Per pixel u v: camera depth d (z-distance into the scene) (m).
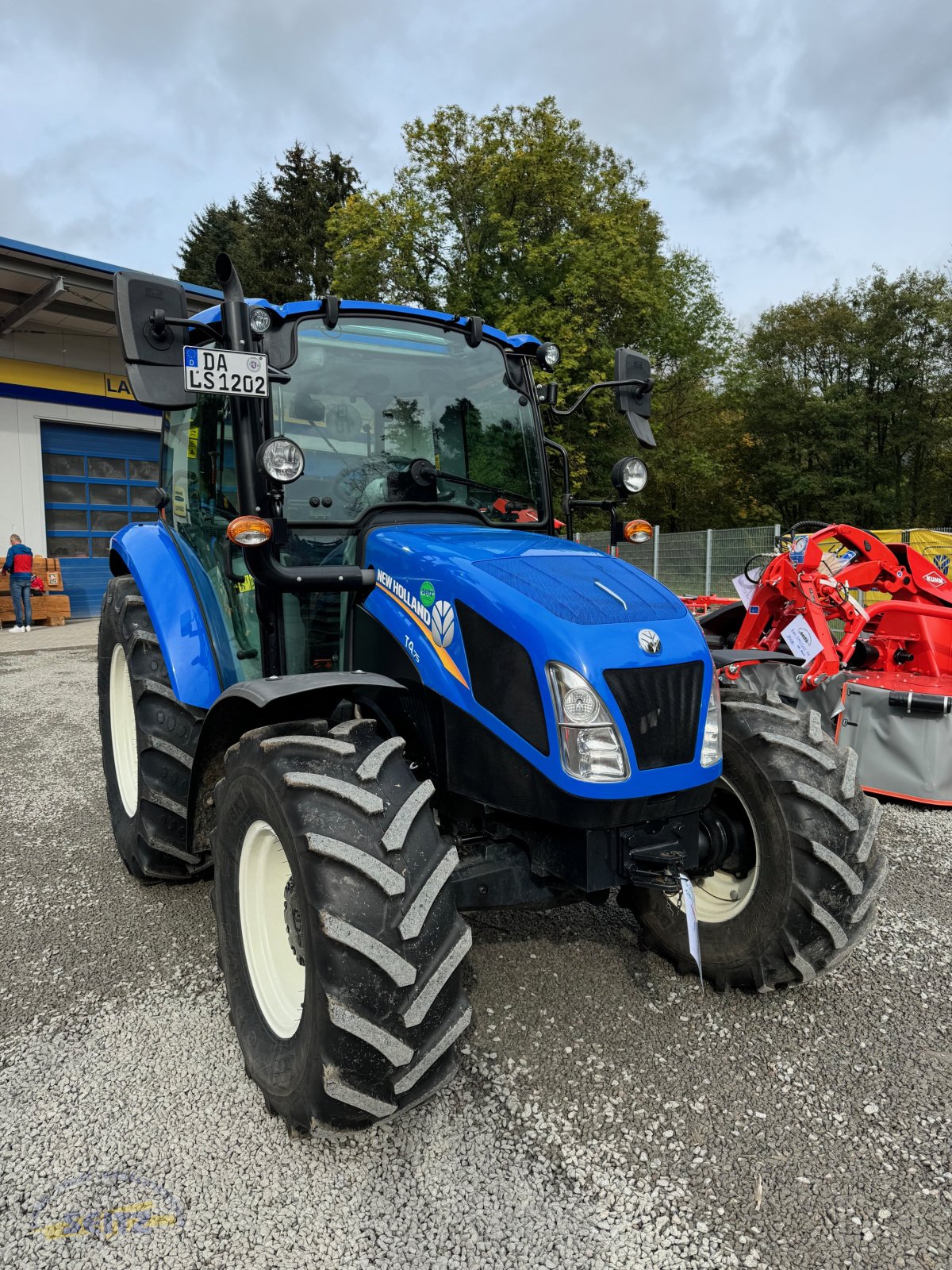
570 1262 1.72
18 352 13.95
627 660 2.17
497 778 2.27
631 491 3.09
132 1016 2.64
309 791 1.99
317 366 2.73
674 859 2.27
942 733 4.43
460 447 2.98
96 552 15.23
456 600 2.33
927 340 30.58
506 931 3.12
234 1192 1.91
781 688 3.88
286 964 2.26
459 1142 2.06
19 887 3.63
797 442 31.67
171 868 3.31
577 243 18.72
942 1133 2.09
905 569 5.30
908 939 3.07
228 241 43.47
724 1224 1.81
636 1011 2.62
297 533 2.64
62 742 6.24
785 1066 2.35
